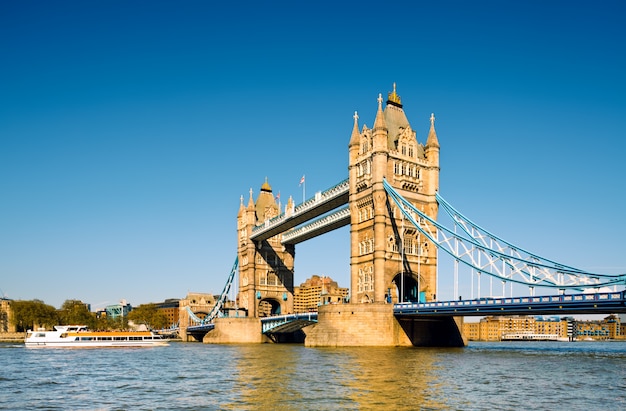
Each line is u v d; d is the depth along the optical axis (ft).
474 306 280.51
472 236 302.86
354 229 368.27
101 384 169.27
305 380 161.99
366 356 246.27
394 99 378.53
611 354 279.90
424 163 369.91
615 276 231.91
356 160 374.43
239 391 145.38
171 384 165.37
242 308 536.01
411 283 364.79
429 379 160.76
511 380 158.81
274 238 548.31
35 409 126.62
